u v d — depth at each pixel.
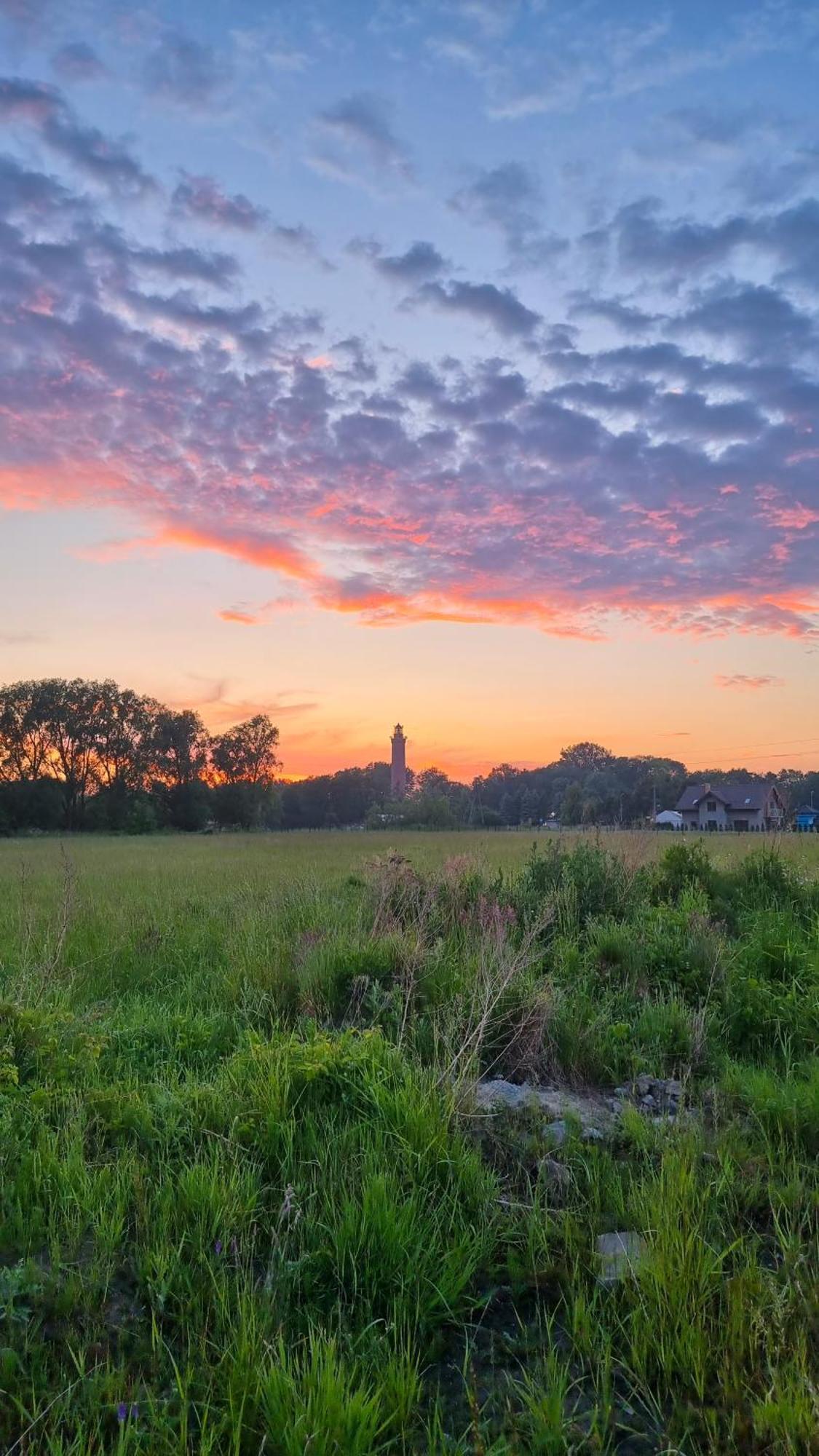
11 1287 3.00
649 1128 4.49
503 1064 5.75
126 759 107.88
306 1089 4.70
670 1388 2.69
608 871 10.45
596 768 150.38
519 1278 3.30
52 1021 5.62
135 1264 3.30
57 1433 2.48
